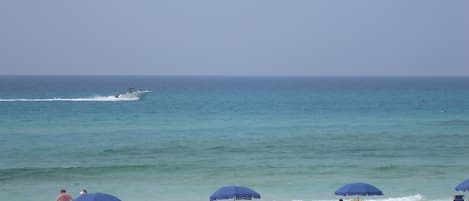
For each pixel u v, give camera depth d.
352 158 46.41
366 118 81.69
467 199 32.53
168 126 69.25
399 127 69.06
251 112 92.94
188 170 41.12
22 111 87.69
